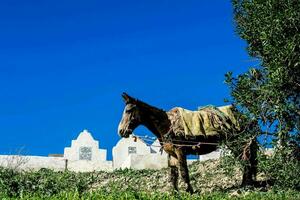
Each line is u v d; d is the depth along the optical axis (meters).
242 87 16.19
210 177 22.47
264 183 19.48
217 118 18.52
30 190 20.38
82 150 31.91
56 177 22.62
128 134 18.16
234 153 17.61
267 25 15.86
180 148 18.36
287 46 15.33
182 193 16.92
